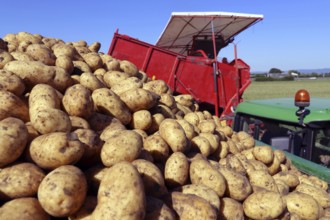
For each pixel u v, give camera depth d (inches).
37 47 183.2
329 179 151.5
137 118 158.7
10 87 136.9
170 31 452.1
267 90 1419.8
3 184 102.4
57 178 95.9
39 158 107.3
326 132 166.9
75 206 96.5
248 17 391.2
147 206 102.8
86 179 109.9
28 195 103.2
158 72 396.5
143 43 390.0
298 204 134.5
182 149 142.4
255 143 208.5
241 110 240.8
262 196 124.0
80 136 118.5
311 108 178.2
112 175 96.9
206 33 464.8
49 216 100.3
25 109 135.0
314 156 167.6
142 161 117.9
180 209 108.7
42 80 152.6
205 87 398.0
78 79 174.6
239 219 122.1
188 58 391.2
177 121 157.9
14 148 107.3
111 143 117.0
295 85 1879.9
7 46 200.2
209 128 173.6
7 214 92.4
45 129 117.8
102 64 216.7
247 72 408.2
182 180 127.4
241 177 132.1
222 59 447.8
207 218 105.7
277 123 197.8
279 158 169.8
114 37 395.2
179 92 398.9
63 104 141.3
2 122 111.2
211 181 124.0
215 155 165.2
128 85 180.4
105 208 92.0
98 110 155.6
